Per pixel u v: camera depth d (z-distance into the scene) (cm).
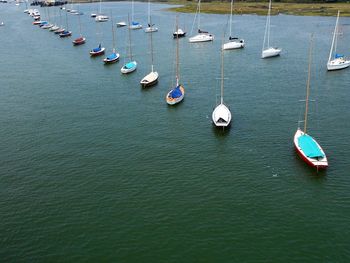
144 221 5034
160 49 15650
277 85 10562
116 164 6506
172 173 6184
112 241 4691
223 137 7438
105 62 13400
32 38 19162
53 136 7681
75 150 7044
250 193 5606
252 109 8812
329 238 4675
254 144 7106
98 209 5300
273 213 5153
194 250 4528
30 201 5509
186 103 9356
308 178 5941
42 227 4956
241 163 6438
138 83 11119
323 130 7619
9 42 18100
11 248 4600
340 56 12594
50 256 4469
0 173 6288
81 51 15700
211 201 5434
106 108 9175
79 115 8775
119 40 17862
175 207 5312
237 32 18988
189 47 16012
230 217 5084
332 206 5278
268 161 6475
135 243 4653
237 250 4516
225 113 8019
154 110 8956
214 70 12294
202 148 7006
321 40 16388
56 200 5519
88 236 4781
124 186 5841
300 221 4984
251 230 4834
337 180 5872
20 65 13575
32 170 6369
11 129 8069
